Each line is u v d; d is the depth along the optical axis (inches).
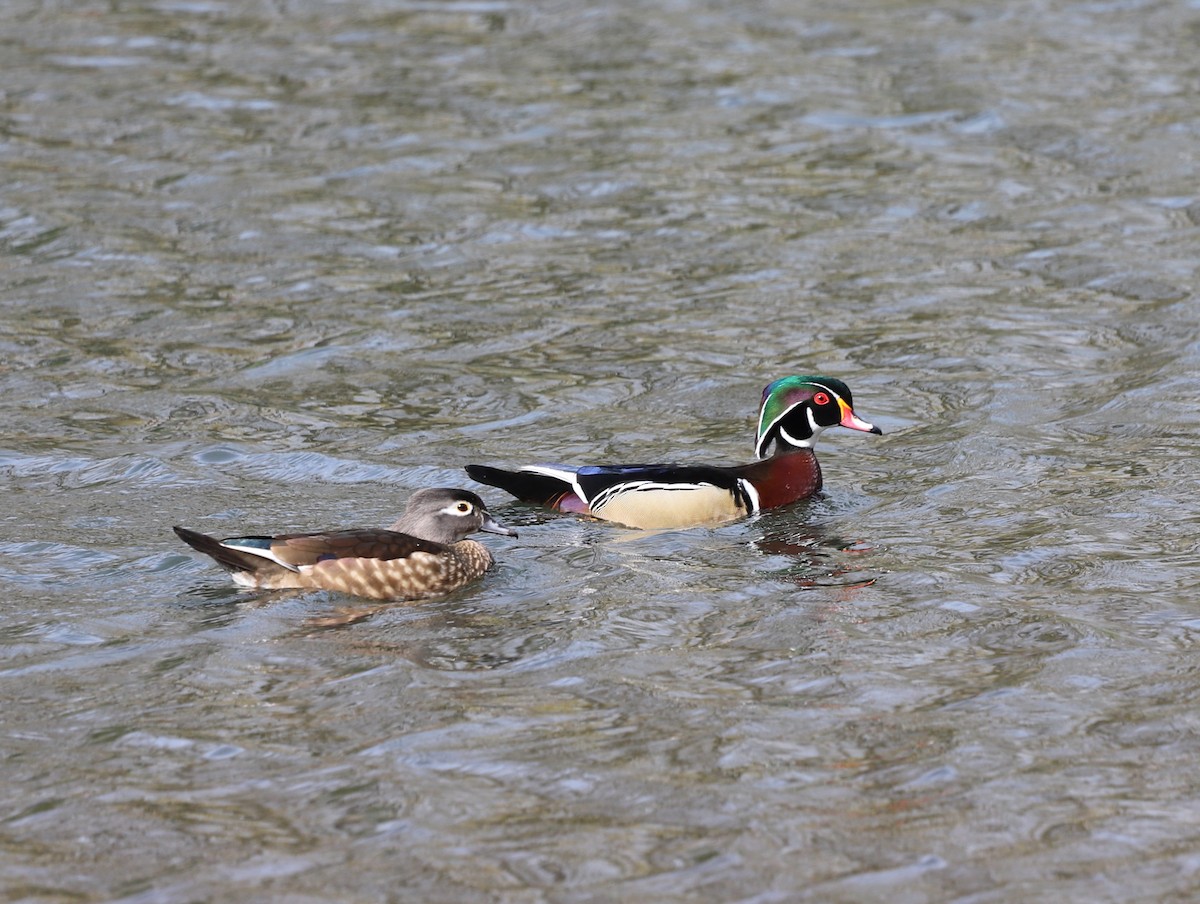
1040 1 1368.1
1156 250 895.1
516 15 1339.8
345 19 1331.2
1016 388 724.7
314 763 397.1
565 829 365.4
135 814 373.4
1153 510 580.1
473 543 537.0
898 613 492.4
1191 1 1357.0
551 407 713.0
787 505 603.5
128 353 773.3
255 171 1019.3
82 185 992.9
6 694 436.5
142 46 1259.8
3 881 345.7
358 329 805.2
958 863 350.3
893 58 1226.0
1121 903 334.6
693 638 476.4
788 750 402.3
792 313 828.6
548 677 448.1
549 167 1029.8
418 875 346.6
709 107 1130.7
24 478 621.0
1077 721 416.2
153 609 498.6
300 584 511.5
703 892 339.9
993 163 1031.6
